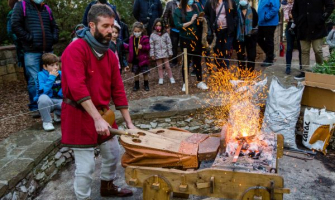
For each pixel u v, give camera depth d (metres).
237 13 5.75
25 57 4.59
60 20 6.90
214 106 4.49
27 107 5.11
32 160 3.16
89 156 2.66
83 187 2.67
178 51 7.63
